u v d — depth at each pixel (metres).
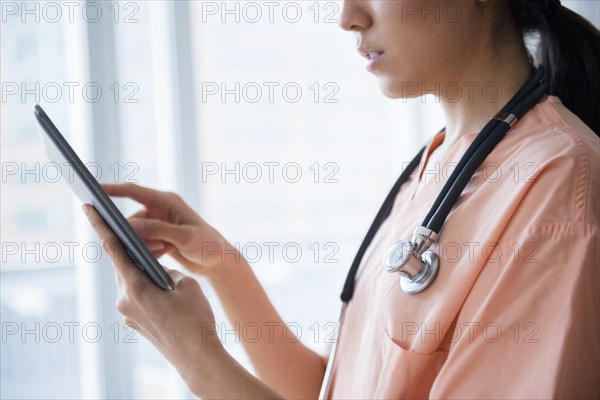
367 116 2.95
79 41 2.14
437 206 0.80
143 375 2.20
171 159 2.27
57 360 2.25
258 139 2.68
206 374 0.74
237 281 1.06
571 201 0.66
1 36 2.11
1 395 2.19
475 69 0.85
